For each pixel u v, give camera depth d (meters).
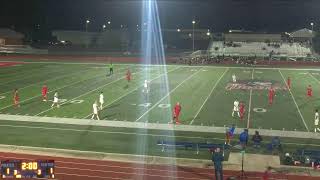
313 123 24.23
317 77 44.78
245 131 18.70
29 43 87.56
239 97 32.16
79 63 57.66
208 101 30.45
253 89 35.97
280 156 18.52
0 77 41.94
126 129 22.72
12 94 32.44
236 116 25.78
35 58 65.12
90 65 54.91
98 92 33.59
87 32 93.94
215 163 15.34
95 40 93.06
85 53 74.75
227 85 38.06
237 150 19.31
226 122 24.34
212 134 21.92
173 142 19.42
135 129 22.73
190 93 33.66
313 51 73.81
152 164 17.56
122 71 48.25
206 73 47.56
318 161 17.30
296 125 23.77
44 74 44.62
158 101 30.25
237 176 16.25
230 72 48.91
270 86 37.78
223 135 21.73
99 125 23.44
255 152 19.03
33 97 31.31
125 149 19.39
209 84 38.56
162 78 42.50
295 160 17.59
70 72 46.62
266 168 17.11
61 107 27.88
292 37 81.38
